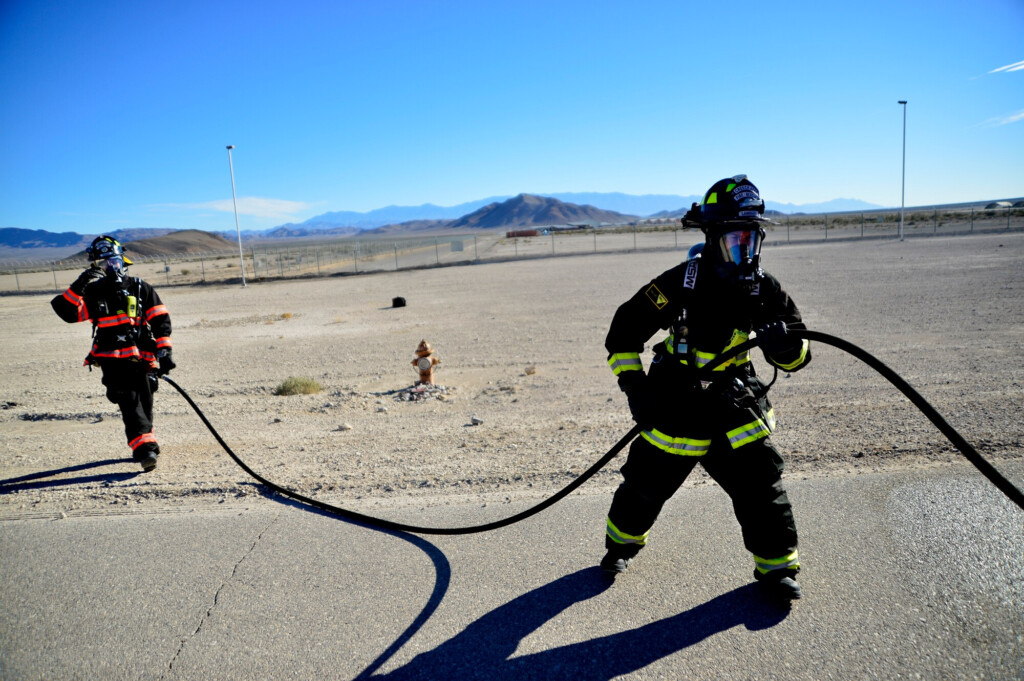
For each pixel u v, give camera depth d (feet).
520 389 28.43
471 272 116.98
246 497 15.46
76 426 24.29
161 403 28.09
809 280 68.13
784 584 9.85
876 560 11.11
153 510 14.82
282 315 63.77
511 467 16.88
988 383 23.81
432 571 11.51
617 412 22.97
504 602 10.44
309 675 8.91
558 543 12.28
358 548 12.53
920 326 38.50
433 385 28.60
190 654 9.46
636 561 11.48
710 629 9.51
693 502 13.73
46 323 68.74
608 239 248.11
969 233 145.07
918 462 15.48
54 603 10.94
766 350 8.80
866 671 8.49
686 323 9.53
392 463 17.85
